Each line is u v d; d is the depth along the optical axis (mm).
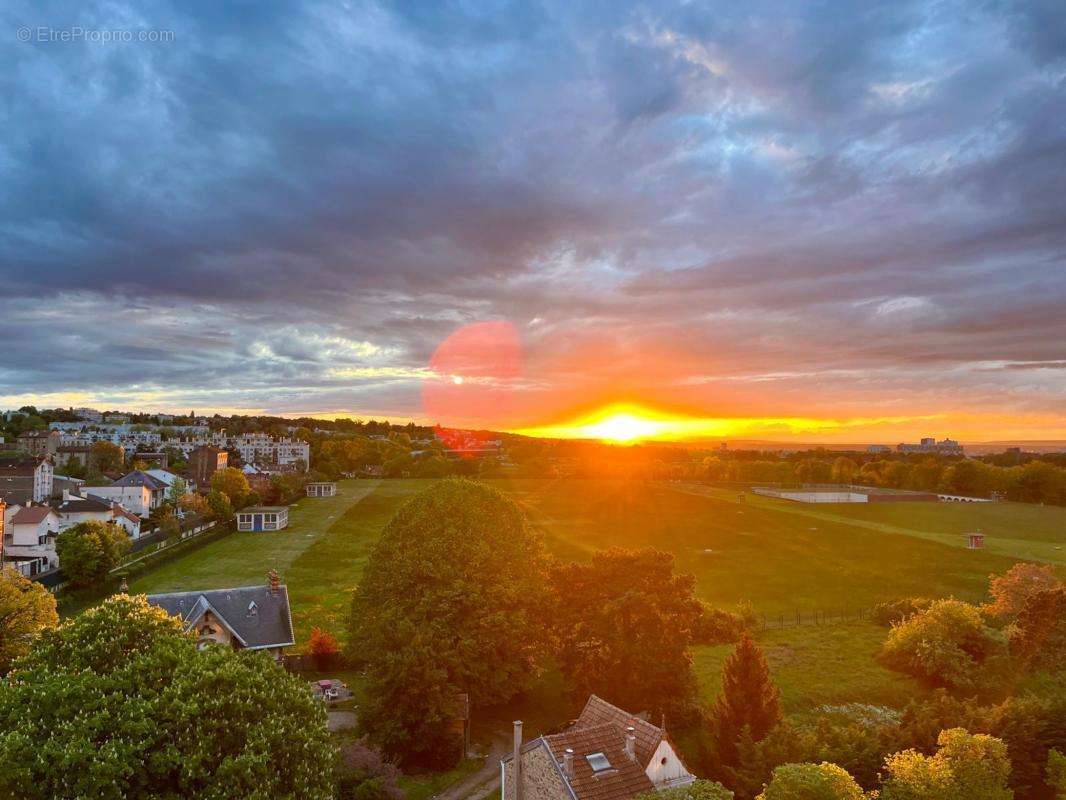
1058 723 44906
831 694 60281
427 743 48875
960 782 37406
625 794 35281
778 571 114375
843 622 82625
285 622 65750
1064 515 182625
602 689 54531
